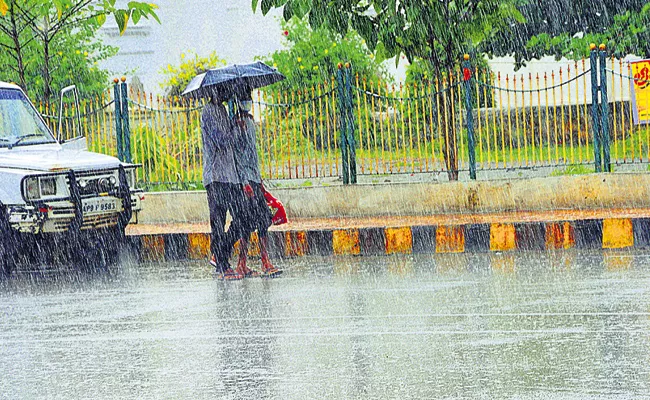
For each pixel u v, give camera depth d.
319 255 33.91
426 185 38.19
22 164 30.38
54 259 33.53
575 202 37.59
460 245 33.72
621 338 19.03
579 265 28.72
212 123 28.22
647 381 16.02
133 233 35.00
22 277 30.45
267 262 29.05
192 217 39.03
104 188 31.41
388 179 47.25
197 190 39.56
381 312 22.38
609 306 22.14
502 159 38.09
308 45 52.69
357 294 24.97
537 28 59.81
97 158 31.91
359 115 38.50
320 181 39.03
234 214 28.50
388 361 17.77
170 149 40.28
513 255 31.81
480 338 19.38
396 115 38.50
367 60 53.06
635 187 37.34
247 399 15.59
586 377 16.34
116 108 39.66
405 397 15.48
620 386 15.77
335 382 16.45
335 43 52.47
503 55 58.69
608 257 30.30
